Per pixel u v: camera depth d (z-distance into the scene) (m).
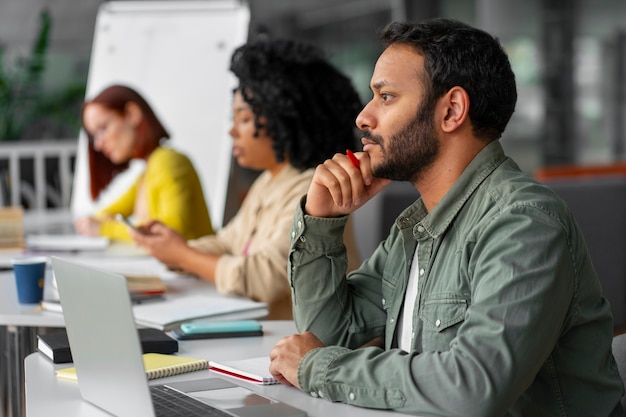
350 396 1.41
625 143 7.11
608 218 3.75
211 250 2.92
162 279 2.69
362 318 1.80
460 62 1.54
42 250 3.22
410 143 1.57
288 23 7.88
